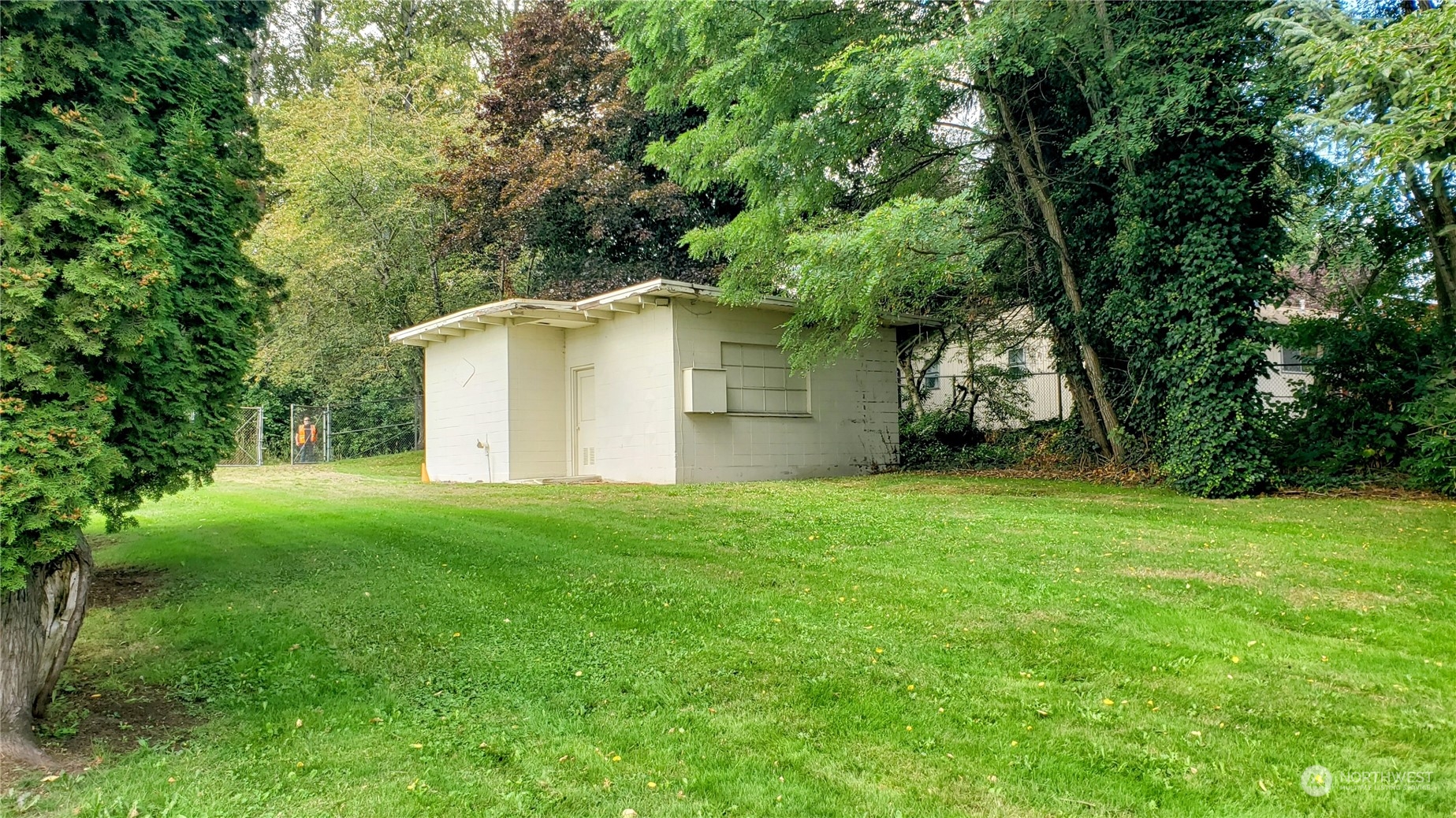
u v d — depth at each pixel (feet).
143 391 13.05
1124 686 12.51
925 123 35.65
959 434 56.75
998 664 13.52
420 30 96.89
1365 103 29.37
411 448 93.15
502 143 68.95
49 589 11.45
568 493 37.42
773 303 45.11
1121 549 21.83
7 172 10.68
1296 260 42.47
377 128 73.67
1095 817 8.72
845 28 38.09
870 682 12.75
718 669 13.41
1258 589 17.70
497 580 19.56
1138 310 37.55
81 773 10.05
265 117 75.77
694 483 43.21
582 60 67.41
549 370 50.03
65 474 10.55
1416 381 35.01
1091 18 35.91
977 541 23.22
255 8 17.19
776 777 9.70
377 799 9.27
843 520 26.91
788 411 48.32
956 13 35.99
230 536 26.37
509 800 9.21
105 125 12.23
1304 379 40.96
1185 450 34.91
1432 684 12.35
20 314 10.15
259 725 11.59
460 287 77.56
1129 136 34.40
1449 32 20.86
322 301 70.85
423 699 12.48
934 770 9.86
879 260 32.07
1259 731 10.85
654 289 41.06
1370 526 25.22
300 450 84.64
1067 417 58.75
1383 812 8.74
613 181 61.21
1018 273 47.09
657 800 9.20
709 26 36.63
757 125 38.47
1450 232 34.42
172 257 12.79
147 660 14.35
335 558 22.49
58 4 11.63
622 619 16.22
